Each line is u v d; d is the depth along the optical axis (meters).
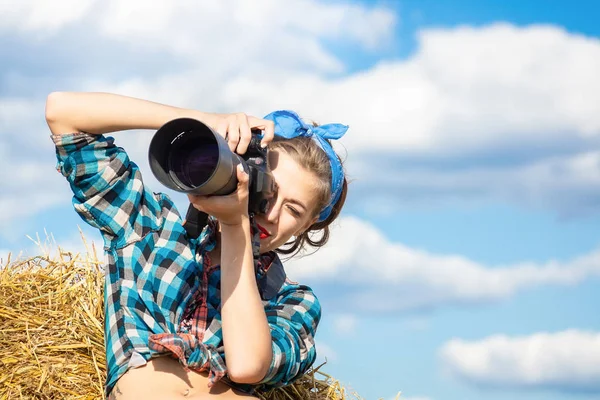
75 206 3.17
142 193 3.22
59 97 3.10
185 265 3.12
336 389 3.72
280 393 3.51
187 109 3.09
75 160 3.09
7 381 3.14
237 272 2.91
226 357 2.91
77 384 3.20
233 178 2.70
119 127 3.10
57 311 3.45
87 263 3.69
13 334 3.31
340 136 3.32
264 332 2.92
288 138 3.18
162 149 2.65
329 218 3.50
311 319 3.38
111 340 3.03
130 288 3.08
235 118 2.90
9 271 3.63
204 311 3.08
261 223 3.10
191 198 2.76
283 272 3.40
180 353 2.90
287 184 3.09
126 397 2.90
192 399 2.88
